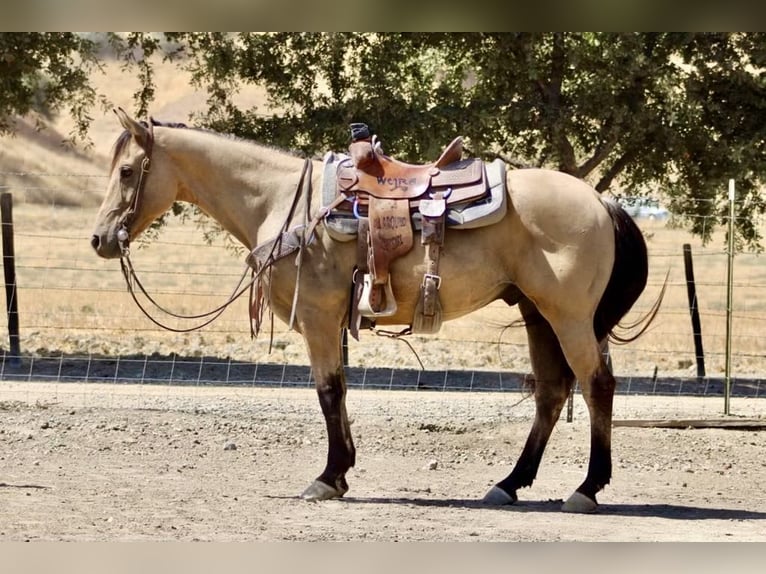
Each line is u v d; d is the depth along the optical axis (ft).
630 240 24.39
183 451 30.40
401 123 44.32
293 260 24.11
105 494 24.14
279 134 45.29
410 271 23.56
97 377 44.50
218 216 25.61
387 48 45.06
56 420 33.81
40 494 23.80
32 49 45.50
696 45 45.70
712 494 26.63
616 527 22.21
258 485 26.17
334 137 44.96
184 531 20.47
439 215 23.32
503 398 41.27
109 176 25.22
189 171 25.26
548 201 23.65
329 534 20.59
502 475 28.91
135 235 25.14
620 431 34.86
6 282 45.73
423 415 37.09
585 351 23.68
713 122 46.70
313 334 24.20
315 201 24.44
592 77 45.52
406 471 29.01
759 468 30.09
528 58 43.60
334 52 45.70
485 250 23.59
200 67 47.55
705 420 35.81
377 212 23.52
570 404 36.29
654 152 46.73
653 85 44.75
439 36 44.78
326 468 24.50
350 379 46.75
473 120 43.91
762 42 45.06
